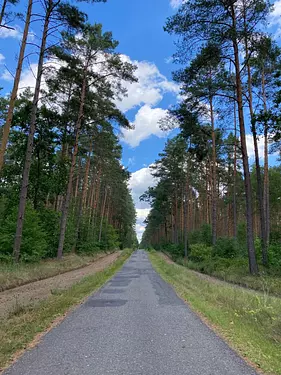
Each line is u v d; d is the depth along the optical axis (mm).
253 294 10578
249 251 16453
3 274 12680
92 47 22047
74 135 25359
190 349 5113
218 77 17938
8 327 6164
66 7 16422
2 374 3986
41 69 17328
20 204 16344
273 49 15797
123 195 65062
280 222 46594
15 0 14961
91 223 44094
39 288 11977
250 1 14992
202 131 24766
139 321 7168
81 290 11445
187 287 13156
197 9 15445
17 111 23125
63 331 6211
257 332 6125
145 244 154250
